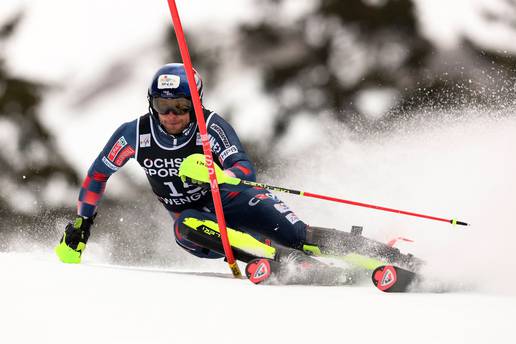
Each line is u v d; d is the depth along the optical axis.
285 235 17.66
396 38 60.78
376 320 10.06
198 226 16.55
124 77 57.66
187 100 16.70
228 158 17.03
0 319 9.51
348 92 58.97
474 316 10.57
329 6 61.88
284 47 60.72
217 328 9.28
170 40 60.69
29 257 18.97
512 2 63.12
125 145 17.94
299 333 9.12
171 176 17.78
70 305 10.56
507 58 59.94
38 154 52.88
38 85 56.25
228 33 61.28
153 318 9.80
